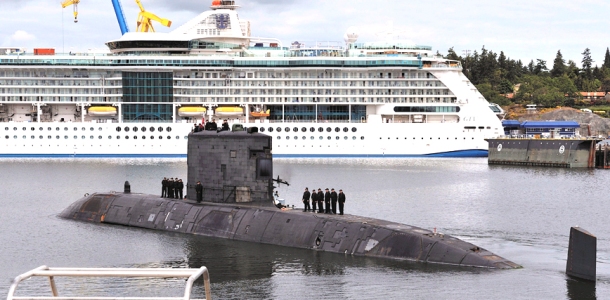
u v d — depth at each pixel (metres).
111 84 144.12
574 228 43.22
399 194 87.88
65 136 143.00
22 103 144.50
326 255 48.81
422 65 145.88
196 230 57.03
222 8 151.50
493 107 153.38
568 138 131.75
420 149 147.12
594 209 75.31
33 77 142.75
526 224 65.00
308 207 55.84
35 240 56.56
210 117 145.12
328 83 145.88
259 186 56.62
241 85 145.25
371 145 146.25
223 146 57.53
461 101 147.38
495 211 73.56
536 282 42.03
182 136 144.00
